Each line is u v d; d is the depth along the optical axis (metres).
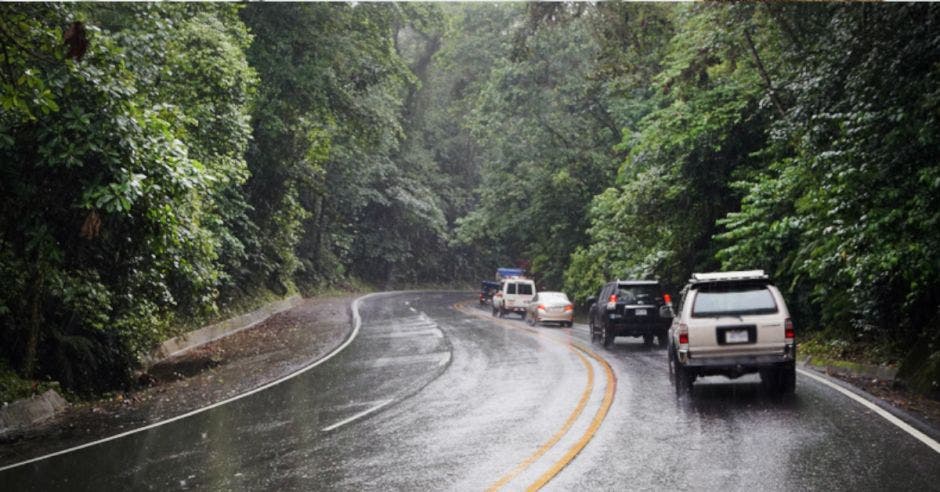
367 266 70.94
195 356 20.48
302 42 30.17
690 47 21.47
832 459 7.30
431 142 73.75
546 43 38.53
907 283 13.90
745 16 18.53
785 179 16.39
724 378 13.64
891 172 11.53
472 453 8.19
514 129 42.06
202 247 17.11
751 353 11.02
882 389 11.65
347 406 11.77
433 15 36.00
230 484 7.30
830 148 13.13
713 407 10.43
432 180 72.50
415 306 43.22
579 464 7.54
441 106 71.19
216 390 14.45
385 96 47.53
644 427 9.24
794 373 11.05
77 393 14.50
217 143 19.20
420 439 9.04
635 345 21.08
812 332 19.61
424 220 68.69
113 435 10.38
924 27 11.29
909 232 11.52
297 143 34.94
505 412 10.69
